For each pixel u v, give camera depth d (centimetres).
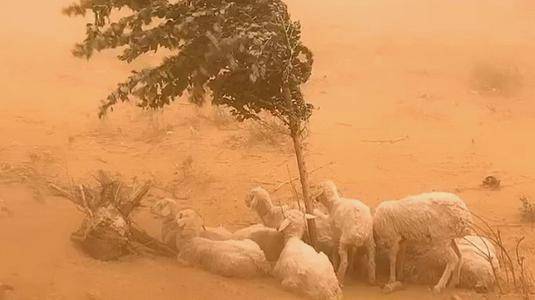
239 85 971
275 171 1416
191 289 829
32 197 1096
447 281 924
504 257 1034
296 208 1077
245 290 852
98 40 908
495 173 1454
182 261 921
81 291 774
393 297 897
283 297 843
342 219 928
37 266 818
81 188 991
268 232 983
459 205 904
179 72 942
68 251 880
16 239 891
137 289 805
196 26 899
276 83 968
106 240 891
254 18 938
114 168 1377
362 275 977
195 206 1218
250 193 1027
